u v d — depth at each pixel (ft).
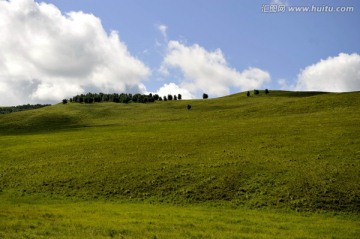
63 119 480.23
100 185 156.87
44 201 141.28
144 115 489.26
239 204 130.82
